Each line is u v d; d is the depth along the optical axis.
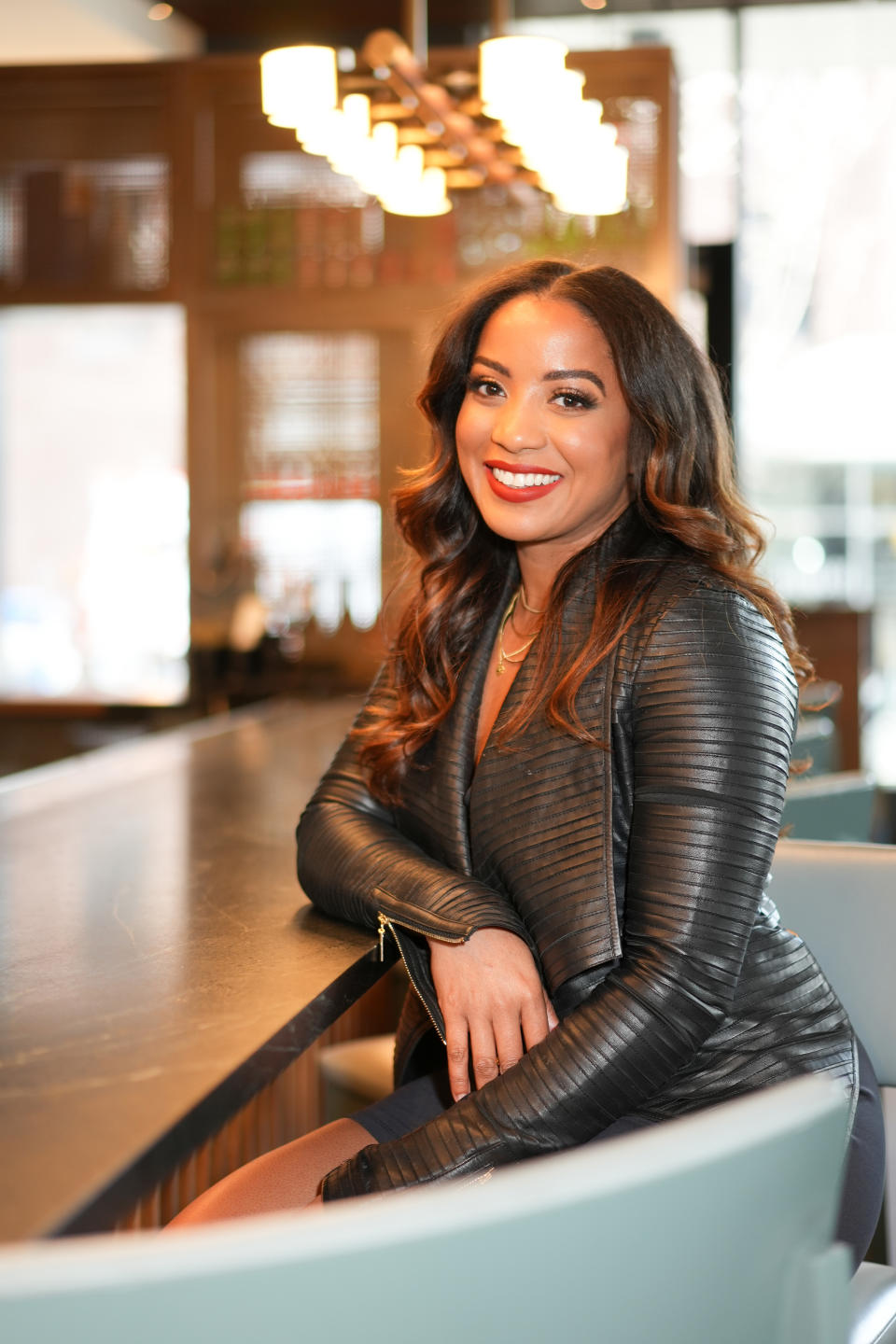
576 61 4.28
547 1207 0.56
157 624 5.81
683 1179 0.59
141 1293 0.51
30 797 2.20
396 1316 0.55
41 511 5.84
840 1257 0.70
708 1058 1.14
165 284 4.64
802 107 5.95
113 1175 0.72
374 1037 2.64
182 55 5.58
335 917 1.33
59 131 4.63
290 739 3.03
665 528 1.28
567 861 1.18
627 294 1.31
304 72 2.88
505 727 1.25
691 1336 0.63
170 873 1.57
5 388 5.82
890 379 6.07
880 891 1.41
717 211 6.08
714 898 1.11
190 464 4.67
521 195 3.59
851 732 4.70
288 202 4.59
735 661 1.17
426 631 1.42
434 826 1.33
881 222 5.99
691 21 5.87
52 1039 0.95
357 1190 1.05
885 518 6.13
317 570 4.73
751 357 6.16
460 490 1.46
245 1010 1.01
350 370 4.68
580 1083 1.06
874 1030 1.40
